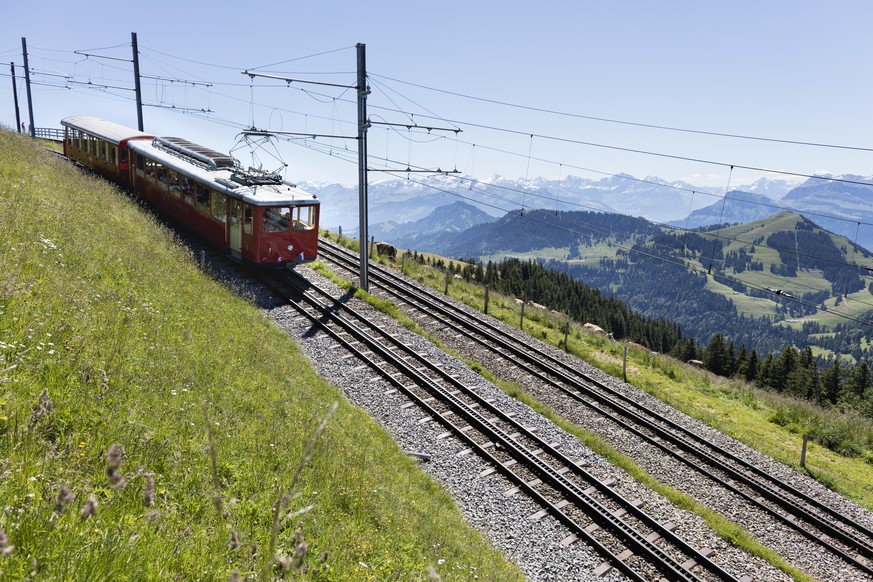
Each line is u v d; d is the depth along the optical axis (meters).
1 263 8.69
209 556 4.23
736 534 12.76
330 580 5.46
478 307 28.30
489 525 11.55
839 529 13.75
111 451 2.47
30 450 4.25
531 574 10.29
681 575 10.81
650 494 13.84
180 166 26.75
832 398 36.84
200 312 14.51
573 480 13.64
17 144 24.78
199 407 8.40
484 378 19.09
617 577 10.76
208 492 5.93
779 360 57.16
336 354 18.38
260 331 16.70
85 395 6.29
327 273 26.69
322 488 8.31
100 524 3.65
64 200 17.39
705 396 23.53
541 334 26.12
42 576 2.75
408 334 21.34
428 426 14.97
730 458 16.83
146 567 3.45
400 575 6.60
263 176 25.23
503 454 14.26
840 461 19.08
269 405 10.73
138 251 16.70
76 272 11.36
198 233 26.39
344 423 12.56
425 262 47.75
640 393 21.05
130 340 9.34
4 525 2.95
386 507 8.98
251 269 24.94
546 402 18.33
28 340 6.61
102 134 31.67
